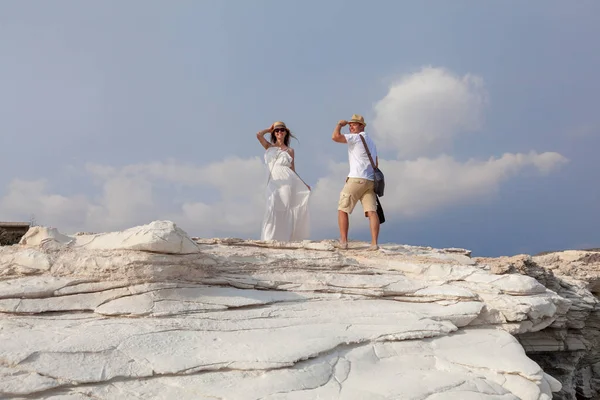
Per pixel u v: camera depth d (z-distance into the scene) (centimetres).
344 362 456
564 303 922
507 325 664
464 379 459
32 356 377
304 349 449
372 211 870
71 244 587
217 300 543
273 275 649
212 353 425
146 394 363
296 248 770
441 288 697
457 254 924
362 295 658
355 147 866
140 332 445
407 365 484
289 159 958
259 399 368
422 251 945
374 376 446
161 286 530
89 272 531
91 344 406
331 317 562
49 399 342
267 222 920
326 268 699
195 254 579
